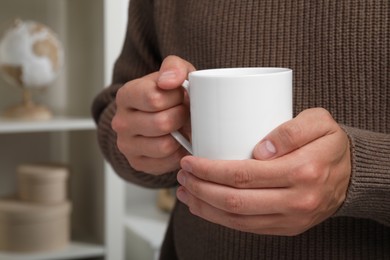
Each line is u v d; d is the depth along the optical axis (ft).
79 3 7.05
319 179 1.89
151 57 3.64
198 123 2.11
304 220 1.94
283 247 2.78
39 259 6.21
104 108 3.64
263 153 1.95
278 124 2.04
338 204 2.13
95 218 6.92
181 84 2.25
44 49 6.55
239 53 2.92
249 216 1.96
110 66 6.32
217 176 1.93
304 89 2.77
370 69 2.60
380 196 2.29
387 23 2.55
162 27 3.37
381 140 2.28
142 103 2.30
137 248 7.16
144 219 7.70
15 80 6.58
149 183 3.33
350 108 2.67
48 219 6.31
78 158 7.50
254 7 2.87
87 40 6.83
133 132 2.42
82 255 6.45
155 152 2.40
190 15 3.15
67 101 7.71
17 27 6.55
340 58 2.65
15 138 7.52
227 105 2.02
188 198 2.13
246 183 1.90
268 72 2.20
